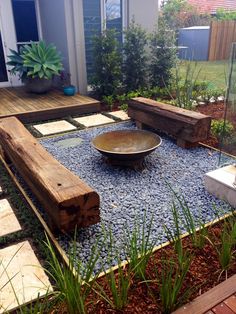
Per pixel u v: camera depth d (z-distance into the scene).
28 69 6.36
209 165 3.67
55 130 5.00
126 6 6.87
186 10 17.19
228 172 3.03
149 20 7.16
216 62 12.16
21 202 2.92
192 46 13.27
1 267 2.12
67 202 2.14
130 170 3.57
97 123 5.32
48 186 2.30
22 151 2.96
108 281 1.85
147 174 3.47
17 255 2.24
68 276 1.70
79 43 6.51
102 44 6.36
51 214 2.31
